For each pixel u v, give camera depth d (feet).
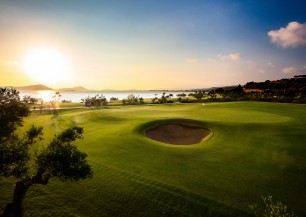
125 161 91.45
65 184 69.15
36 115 251.39
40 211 55.36
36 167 48.11
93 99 420.77
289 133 130.62
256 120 177.17
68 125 175.52
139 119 177.68
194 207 59.77
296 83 639.35
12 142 46.55
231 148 111.96
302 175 81.87
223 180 76.95
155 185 70.18
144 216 55.67
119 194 64.54
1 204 57.57
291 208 62.03
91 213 55.83
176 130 150.41
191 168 86.84
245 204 62.44
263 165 90.63
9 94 61.05
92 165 84.89
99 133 140.05
